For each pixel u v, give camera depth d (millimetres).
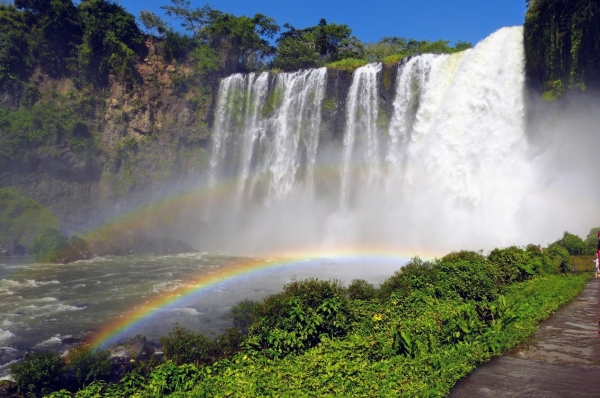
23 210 39469
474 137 32250
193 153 46656
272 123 44500
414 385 6758
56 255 31172
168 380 7707
